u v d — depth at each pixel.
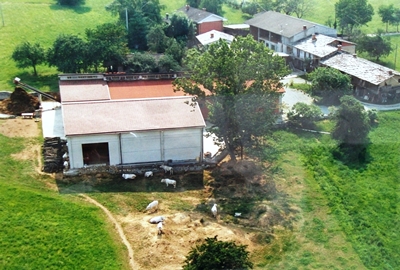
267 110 35.34
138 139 35.62
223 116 34.94
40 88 51.78
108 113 36.97
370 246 25.81
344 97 37.53
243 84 35.78
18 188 31.98
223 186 33.50
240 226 28.98
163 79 44.62
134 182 34.12
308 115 37.50
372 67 48.19
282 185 31.73
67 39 54.72
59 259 25.91
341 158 33.81
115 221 29.48
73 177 34.34
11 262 25.52
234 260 23.86
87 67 54.22
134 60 53.12
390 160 32.91
